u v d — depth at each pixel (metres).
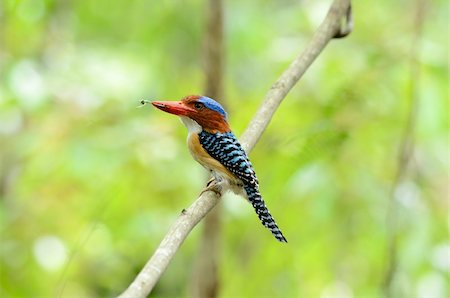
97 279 14.96
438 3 14.94
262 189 12.02
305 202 12.38
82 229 13.18
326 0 14.33
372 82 12.18
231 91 13.91
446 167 13.20
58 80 13.28
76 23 16.11
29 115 13.66
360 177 12.26
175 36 15.55
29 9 14.55
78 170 12.15
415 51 12.18
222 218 12.06
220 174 8.77
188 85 14.06
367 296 13.10
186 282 16.16
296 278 13.43
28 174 12.80
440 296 12.30
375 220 12.31
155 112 12.99
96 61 14.00
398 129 12.18
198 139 8.82
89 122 12.72
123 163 12.40
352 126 11.74
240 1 15.72
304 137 11.32
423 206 12.69
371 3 13.72
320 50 8.88
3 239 13.23
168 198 12.95
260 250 13.50
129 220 12.89
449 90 12.30
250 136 8.39
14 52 14.77
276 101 8.50
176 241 6.76
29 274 13.37
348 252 12.78
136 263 15.11
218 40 11.67
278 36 14.63
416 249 12.17
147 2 15.55
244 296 13.59
